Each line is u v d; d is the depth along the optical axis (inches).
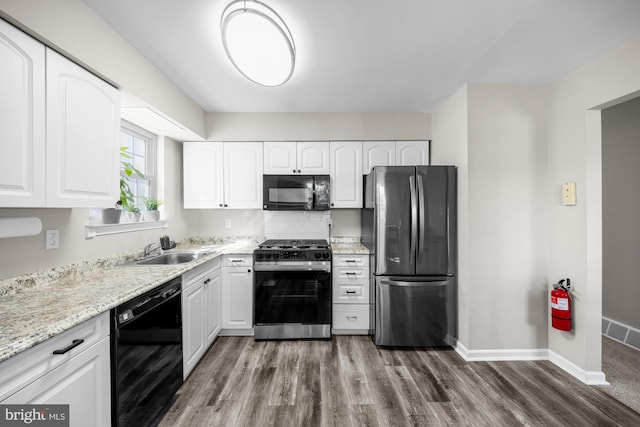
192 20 60.0
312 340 105.4
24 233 46.9
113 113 62.8
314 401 71.5
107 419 47.5
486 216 92.2
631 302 102.7
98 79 58.4
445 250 98.1
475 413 67.4
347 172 120.9
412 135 120.4
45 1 45.9
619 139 107.0
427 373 84.3
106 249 77.9
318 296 105.6
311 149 120.9
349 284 108.9
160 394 63.4
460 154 96.6
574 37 67.7
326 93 100.8
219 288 105.3
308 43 69.6
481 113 92.0
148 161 108.3
